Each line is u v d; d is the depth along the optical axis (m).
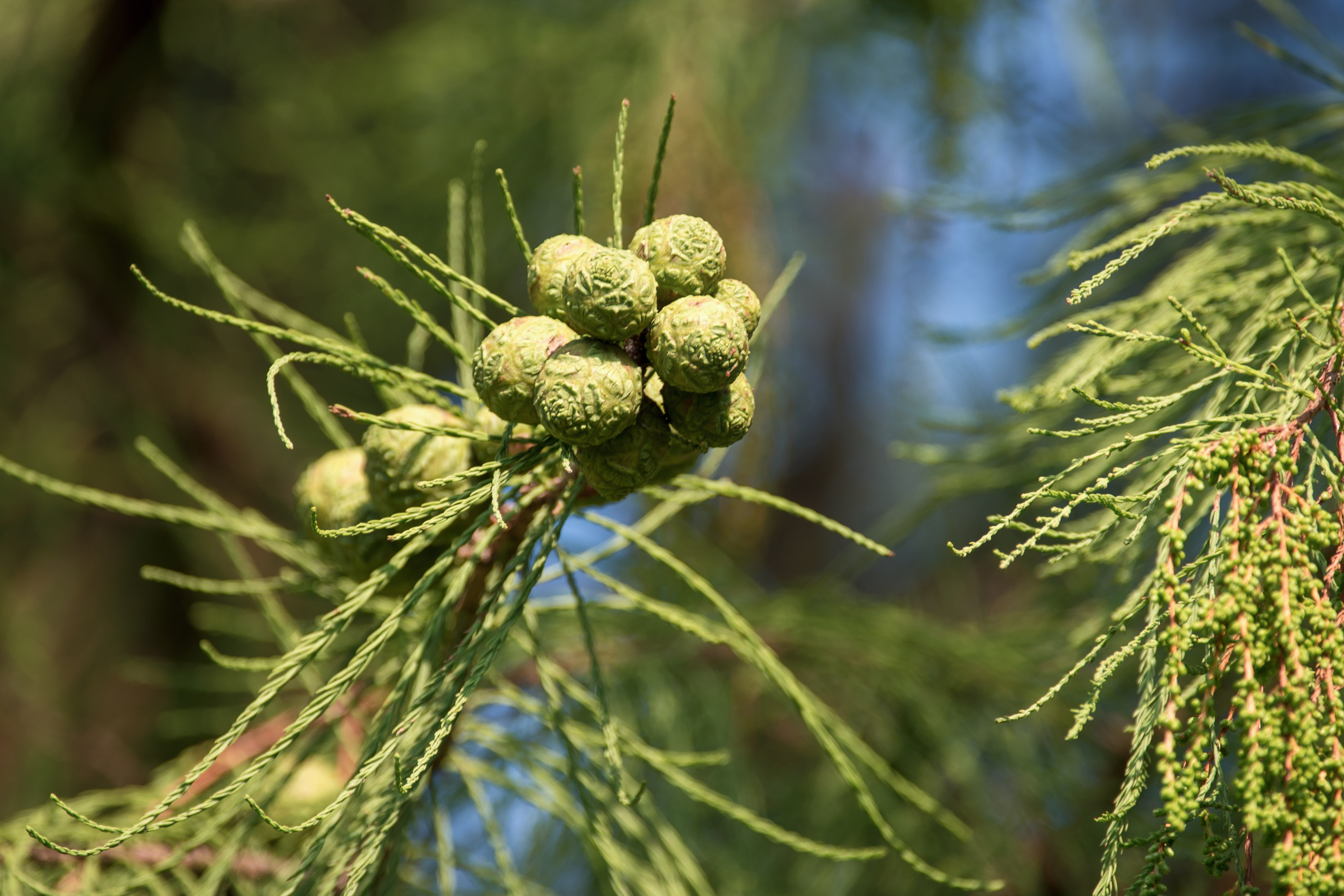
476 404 0.71
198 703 1.39
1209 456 0.64
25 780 1.31
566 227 1.42
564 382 0.64
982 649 0.95
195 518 0.72
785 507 0.70
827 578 1.05
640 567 0.99
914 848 0.96
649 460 0.66
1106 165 0.86
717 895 0.93
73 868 0.75
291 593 0.75
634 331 0.65
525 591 0.67
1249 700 0.62
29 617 1.39
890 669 0.97
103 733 1.35
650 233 0.66
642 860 0.87
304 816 0.77
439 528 0.64
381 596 0.74
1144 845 0.63
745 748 1.04
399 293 0.68
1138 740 0.65
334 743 0.79
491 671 0.76
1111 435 0.79
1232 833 0.64
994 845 0.95
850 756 0.98
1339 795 0.62
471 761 0.76
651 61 1.31
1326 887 0.61
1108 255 0.84
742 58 1.37
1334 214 0.67
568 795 0.76
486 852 0.90
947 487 0.94
